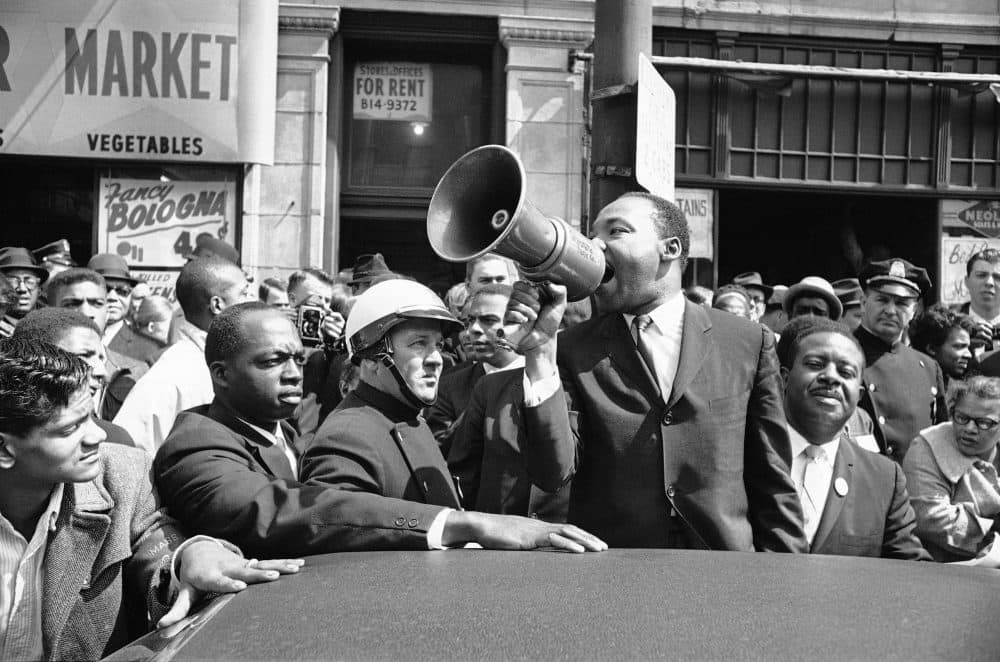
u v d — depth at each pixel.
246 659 1.13
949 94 10.07
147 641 1.39
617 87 3.86
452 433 4.31
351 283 7.63
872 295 5.36
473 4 9.35
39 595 2.19
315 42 9.26
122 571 2.42
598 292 2.79
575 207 9.38
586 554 1.71
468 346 4.77
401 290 2.81
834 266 10.74
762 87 9.73
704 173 9.88
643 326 2.82
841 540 3.12
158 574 2.21
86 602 2.28
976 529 3.94
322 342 5.38
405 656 1.09
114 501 2.34
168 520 2.45
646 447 2.71
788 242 10.73
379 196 9.76
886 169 10.06
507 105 9.37
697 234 9.91
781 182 9.96
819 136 10.01
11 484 2.12
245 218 9.19
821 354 3.17
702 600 1.29
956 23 9.95
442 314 2.79
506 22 9.30
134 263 9.27
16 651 2.12
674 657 1.07
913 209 10.33
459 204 2.26
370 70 9.77
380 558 1.70
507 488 3.58
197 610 1.70
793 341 3.32
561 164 9.38
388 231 9.95
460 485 3.72
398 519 2.18
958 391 4.18
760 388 2.85
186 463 2.50
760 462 2.81
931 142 10.10
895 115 10.06
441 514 2.17
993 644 1.13
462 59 9.82
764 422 2.83
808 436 3.20
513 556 1.68
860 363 3.21
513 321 2.37
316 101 9.26
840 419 3.15
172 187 9.27
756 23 9.79
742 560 1.61
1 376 2.04
